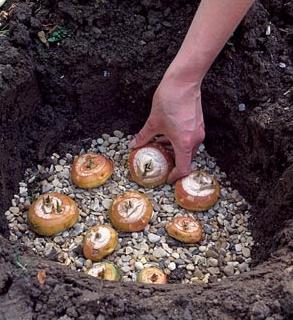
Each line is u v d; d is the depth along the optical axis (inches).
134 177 26.6
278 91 25.8
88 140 28.3
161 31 26.8
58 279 18.8
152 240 25.4
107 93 27.5
